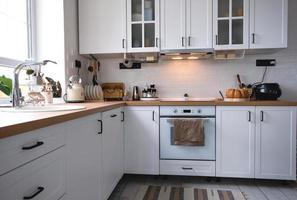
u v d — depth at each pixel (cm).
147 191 226
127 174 268
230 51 272
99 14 271
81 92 236
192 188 232
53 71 242
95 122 167
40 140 99
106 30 270
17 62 208
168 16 262
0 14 200
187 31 260
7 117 105
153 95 292
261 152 235
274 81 283
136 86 298
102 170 182
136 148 252
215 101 239
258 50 269
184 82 297
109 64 305
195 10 259
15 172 84
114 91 289
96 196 169
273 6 250
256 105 233
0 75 195
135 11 272
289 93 282
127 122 252
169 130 246
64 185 120
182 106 244
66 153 123
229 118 238
